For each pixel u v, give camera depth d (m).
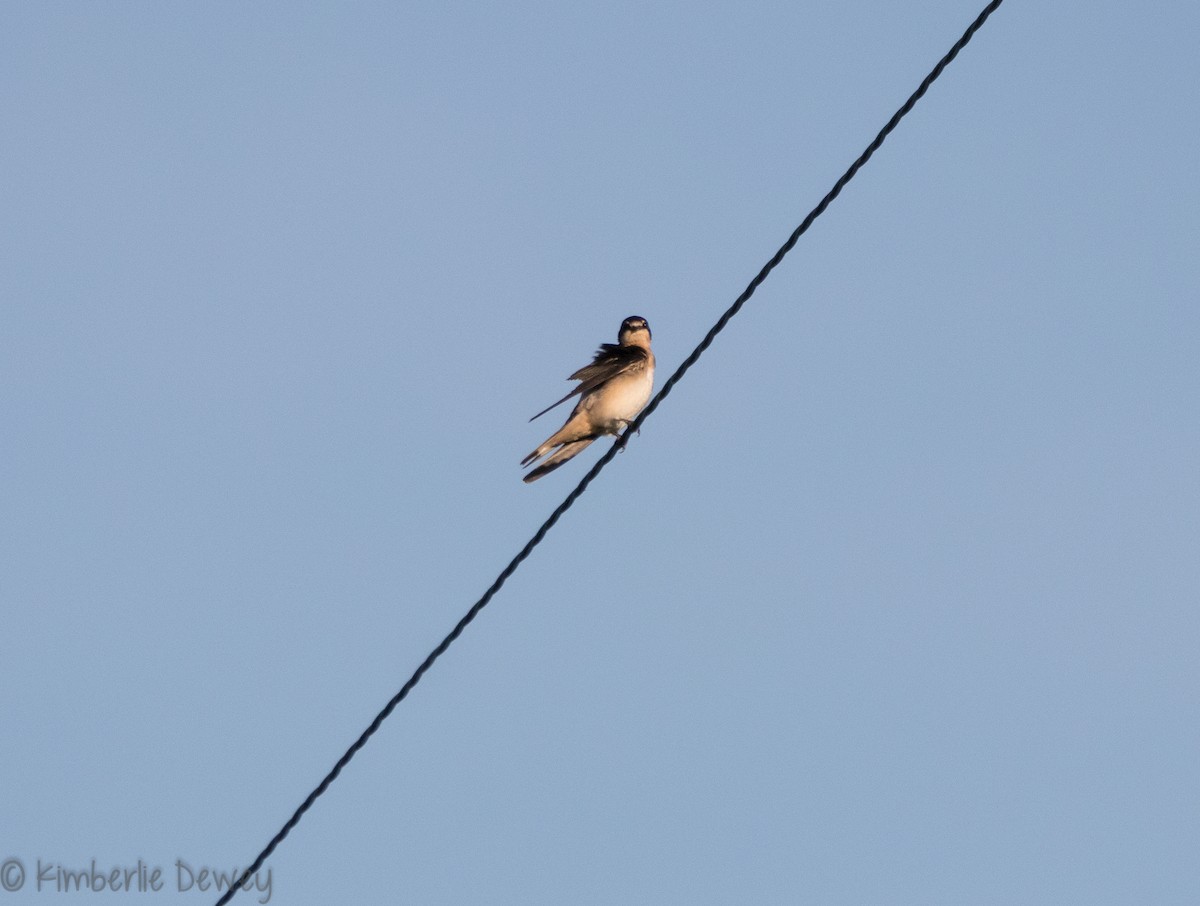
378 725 11.99
